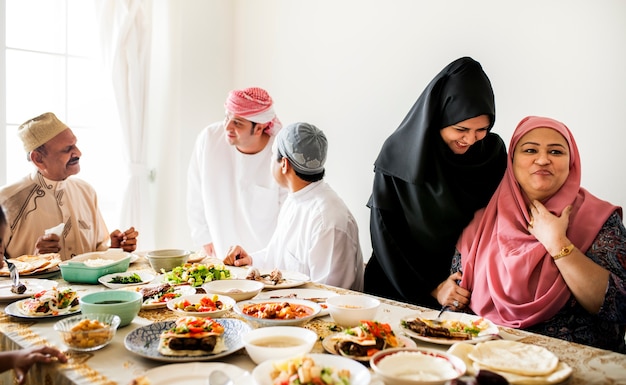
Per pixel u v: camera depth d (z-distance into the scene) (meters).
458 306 1.99
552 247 1.75
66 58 3.69
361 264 2.40
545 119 1.92
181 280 1.94
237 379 1.11
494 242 1.95
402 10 3.04
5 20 3.40
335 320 1.48
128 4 3.71
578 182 1.90
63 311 1.58
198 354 1.24
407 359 1.17
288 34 3.73
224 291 1.75
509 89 2.63
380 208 2.26
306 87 3.63
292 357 1.12
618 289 1.66
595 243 1.79
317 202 2.29
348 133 3.38
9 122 3.48
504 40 2.63
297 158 2.25
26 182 2.62
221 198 3.07
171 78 3.91
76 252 2.71
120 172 3.89
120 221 3.79
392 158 2.23
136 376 1.15
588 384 1.12
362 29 3.26
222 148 3.07
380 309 1.68
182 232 3.87
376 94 3.20
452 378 1.07
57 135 2.57
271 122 3.01
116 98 3.73
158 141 4.00
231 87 4.19
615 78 2.28
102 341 1.30
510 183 1.98
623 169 2.27
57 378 1.19
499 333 1.47
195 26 3.91
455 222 2.11
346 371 1.08
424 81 2.96
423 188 2.13
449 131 2.04
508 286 1.85
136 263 2.38
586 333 1.77
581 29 2.37
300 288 1.95
